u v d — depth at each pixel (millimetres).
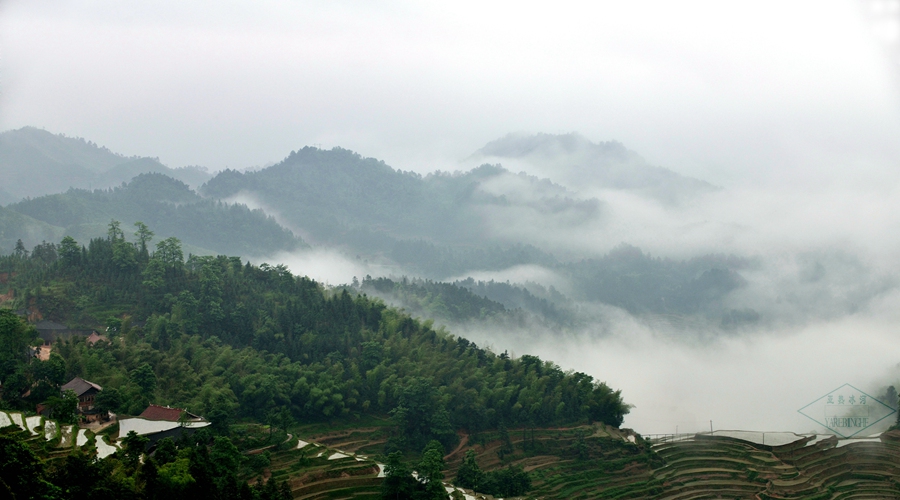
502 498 157250
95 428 131000
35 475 87625
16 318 160500
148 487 98312
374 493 137875
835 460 193875
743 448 196375
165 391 167375
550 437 196875
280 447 148625
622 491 174000
